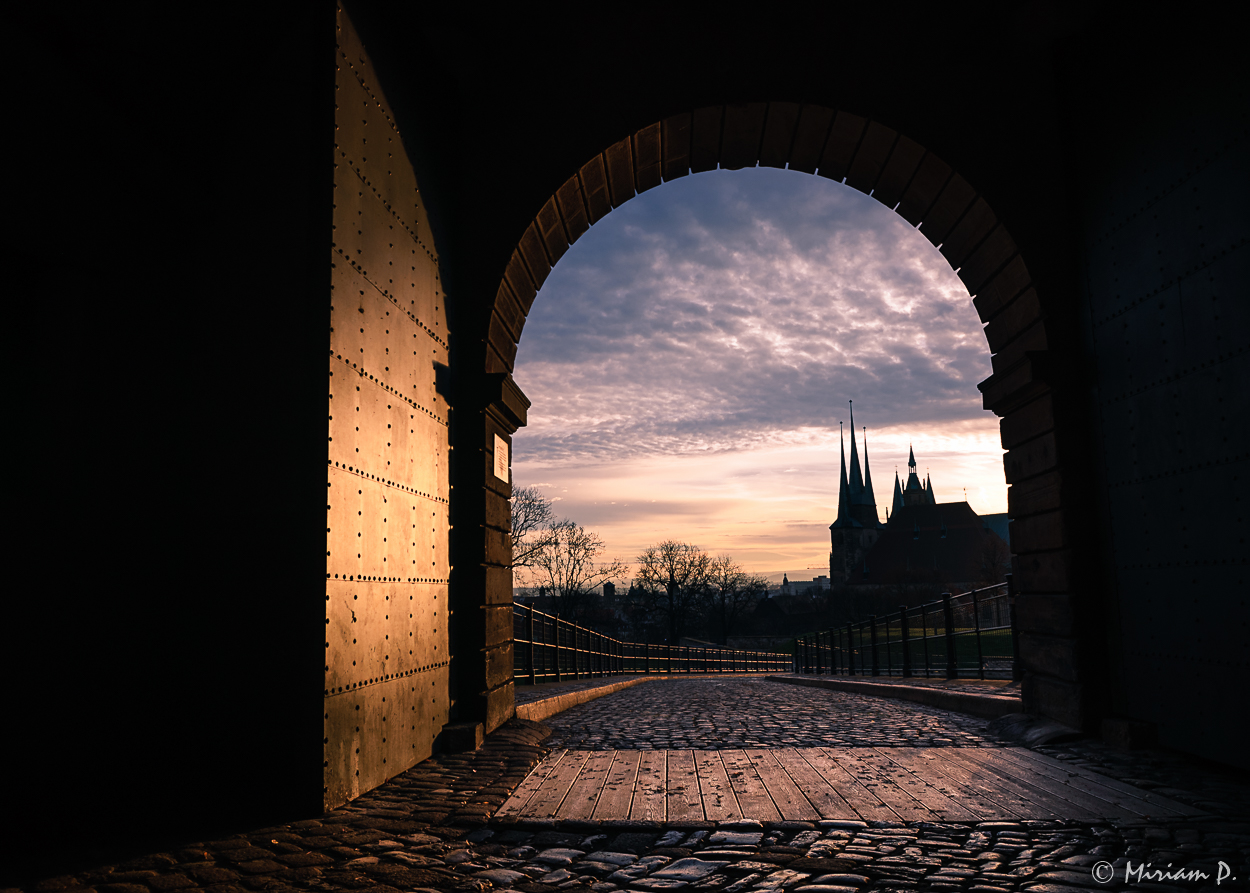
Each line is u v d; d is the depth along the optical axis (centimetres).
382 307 477
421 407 541
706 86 651
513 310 693
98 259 382
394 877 296
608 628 7138
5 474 359
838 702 962
